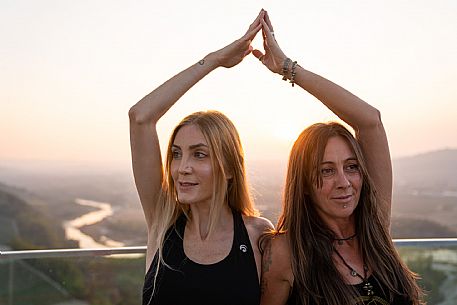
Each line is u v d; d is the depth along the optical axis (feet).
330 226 7.63
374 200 7.61
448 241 10.33
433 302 10.22
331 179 7.41
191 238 7.39
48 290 10.28
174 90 7.87
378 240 7.60
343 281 7.20
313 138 7.45
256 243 7.47
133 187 8.07
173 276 7.11
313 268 7.20
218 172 7.38
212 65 8.22
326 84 8.04
